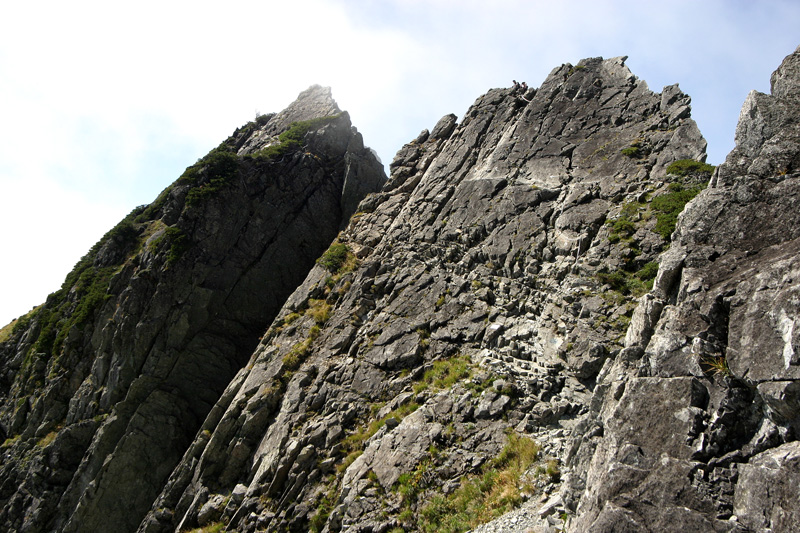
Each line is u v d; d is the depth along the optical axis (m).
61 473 27.84
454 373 21.11
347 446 20.72
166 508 23.64
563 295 21.38
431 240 27.89
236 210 34.53
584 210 23.83
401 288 26.23
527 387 19.42
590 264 21.62
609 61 30.42
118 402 28.89
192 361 30.23
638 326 11.62
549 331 20.83
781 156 10.48
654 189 23.09
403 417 20.39
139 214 39.09
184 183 35.62
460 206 28.30
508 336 21.53
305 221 36.69
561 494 12.40
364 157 40.66
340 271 29.06
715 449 8.85
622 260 20.98
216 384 30.22
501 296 23.42
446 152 32.84
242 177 35.72
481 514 15.51
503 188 27.38
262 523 19.98
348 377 23.31
